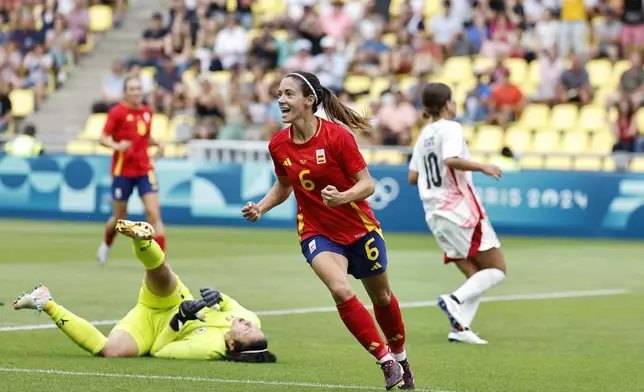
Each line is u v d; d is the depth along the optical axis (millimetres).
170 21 58000
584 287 27359
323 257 13672
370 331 13555
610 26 51250
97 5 61875
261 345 15977
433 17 53656
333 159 13656
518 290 26703
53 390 13414
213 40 56719
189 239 39531
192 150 47156
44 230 42469
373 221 13867
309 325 20453
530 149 46906
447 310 18844
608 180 41594
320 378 14828
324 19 55500
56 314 16031
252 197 45375
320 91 13734
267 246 36969
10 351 16688
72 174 47375
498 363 16734
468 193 19359
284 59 54625
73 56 59375
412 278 28609
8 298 23344
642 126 45594
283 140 13922
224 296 16641
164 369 15086
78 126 56469
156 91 53281
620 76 48781
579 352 17938
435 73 51438
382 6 57125
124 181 29312
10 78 57656
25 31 59875
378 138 46938
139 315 16375
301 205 13984
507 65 51375
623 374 15812
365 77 51938
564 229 42094
